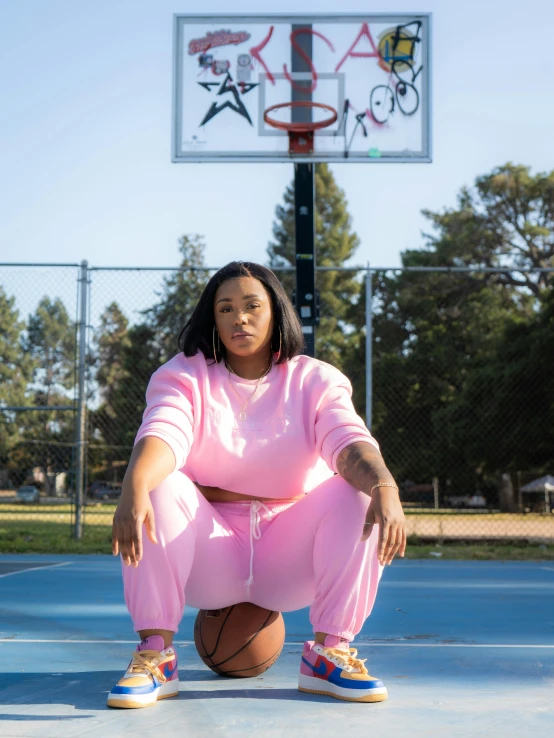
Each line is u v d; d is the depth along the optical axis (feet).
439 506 102.58
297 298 26.35
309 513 7.39
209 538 7.41
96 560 26.50
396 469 97.91
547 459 79.30
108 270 31.37
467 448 87.45
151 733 6.07
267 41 29.43
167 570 7.13
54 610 14.19
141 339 70.85
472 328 100.42
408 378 98.53
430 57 29.27
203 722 6.41
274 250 156.66
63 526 39.50
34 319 35.58
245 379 7.64
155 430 6.99
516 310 102.42
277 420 7.52
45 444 48.01
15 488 47.44
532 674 8.53
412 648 10.28
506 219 108.47
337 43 29.40
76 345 31.96
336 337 114.42
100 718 6.53
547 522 65.62
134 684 6.91
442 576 21.91
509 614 14.05
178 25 29.37
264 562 7.62
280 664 8.99
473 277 100.37
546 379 75.97
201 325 7.64
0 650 10.03
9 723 6.36
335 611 7.40
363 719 6.56
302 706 6.98
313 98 29.19
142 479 6.64
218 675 8.27
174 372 7.52
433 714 6.74
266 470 7.52
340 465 7.14
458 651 10.04
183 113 29.14
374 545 7.29
